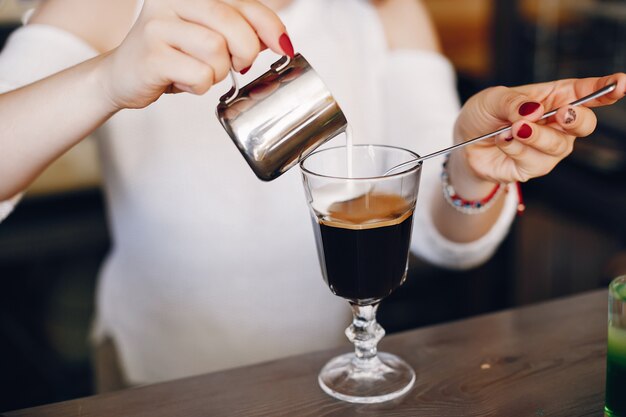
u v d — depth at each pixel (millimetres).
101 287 1076
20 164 712
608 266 1500
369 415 604
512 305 1709
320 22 1022
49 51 868
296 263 1016
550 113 606
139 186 972
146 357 1042
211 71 599
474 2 1967
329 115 611
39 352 1469
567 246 1729
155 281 1011
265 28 608
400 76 1053
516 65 1799
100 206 1521
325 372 652
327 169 644
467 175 737
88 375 1456
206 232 987
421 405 613
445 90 1058
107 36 910
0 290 1479
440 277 1618
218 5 602
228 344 1029
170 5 609
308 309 1039
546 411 604
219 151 965
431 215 926
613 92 608
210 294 1011
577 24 1679
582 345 680
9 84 828
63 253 1517
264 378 654
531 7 1750
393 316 1610
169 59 602
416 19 1084
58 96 686
